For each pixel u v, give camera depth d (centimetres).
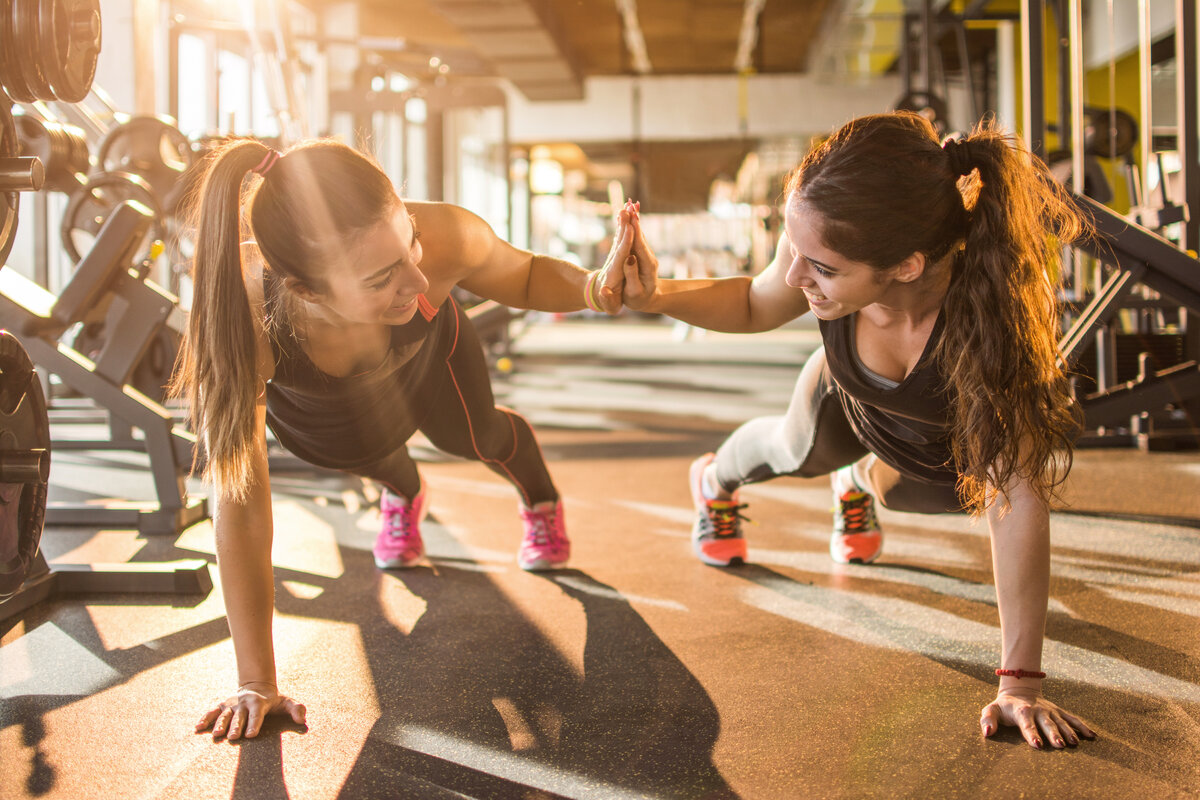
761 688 136
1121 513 240
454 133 1334
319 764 114
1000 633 158
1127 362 352
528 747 119
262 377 121
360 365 132
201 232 110
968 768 112
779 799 105
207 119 659
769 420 177
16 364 144
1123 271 248
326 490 288
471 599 179
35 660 147
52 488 291
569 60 1235
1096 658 146
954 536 224
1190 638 154
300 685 138
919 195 104
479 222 136
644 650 152
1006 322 111
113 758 115
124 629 162
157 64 601
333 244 104
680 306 136
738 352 898
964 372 113
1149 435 331
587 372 688
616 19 1246
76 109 368
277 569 201
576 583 190
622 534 231
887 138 105
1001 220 109
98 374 228
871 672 142
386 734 122
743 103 1473
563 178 2255
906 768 112
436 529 237
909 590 182
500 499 274
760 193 1883
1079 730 119
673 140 1555
